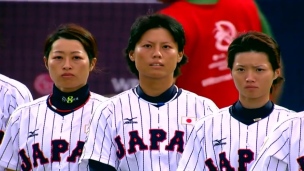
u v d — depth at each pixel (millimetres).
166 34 11547
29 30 21016
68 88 12172
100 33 20859
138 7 20859
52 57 12102
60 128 12102
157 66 11508
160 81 11664
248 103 11305
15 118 12273
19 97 13039
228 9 14875
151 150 11445
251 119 11320
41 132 12102
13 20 21016
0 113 12930
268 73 11125
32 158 12094
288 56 20438
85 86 12289
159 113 11656
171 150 11461
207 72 14695
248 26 15031
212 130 11312
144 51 11539
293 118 10977
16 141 12227
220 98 14758
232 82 14836
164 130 11570
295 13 20438
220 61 14742
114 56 20734
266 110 11344
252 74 11086
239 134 11250
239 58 11133
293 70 20375
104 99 12352
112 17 20875
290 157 10844
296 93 20297
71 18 20969
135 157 11438
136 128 11570
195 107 11758
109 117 11641
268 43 11133
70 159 11938
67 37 12102
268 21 20484
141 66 11578
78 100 12234
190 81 14703
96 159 11484
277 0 20438
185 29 14484
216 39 14719
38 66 20891
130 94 11820
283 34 20438
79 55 12070
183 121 11641
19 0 21031
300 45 20391
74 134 12062
